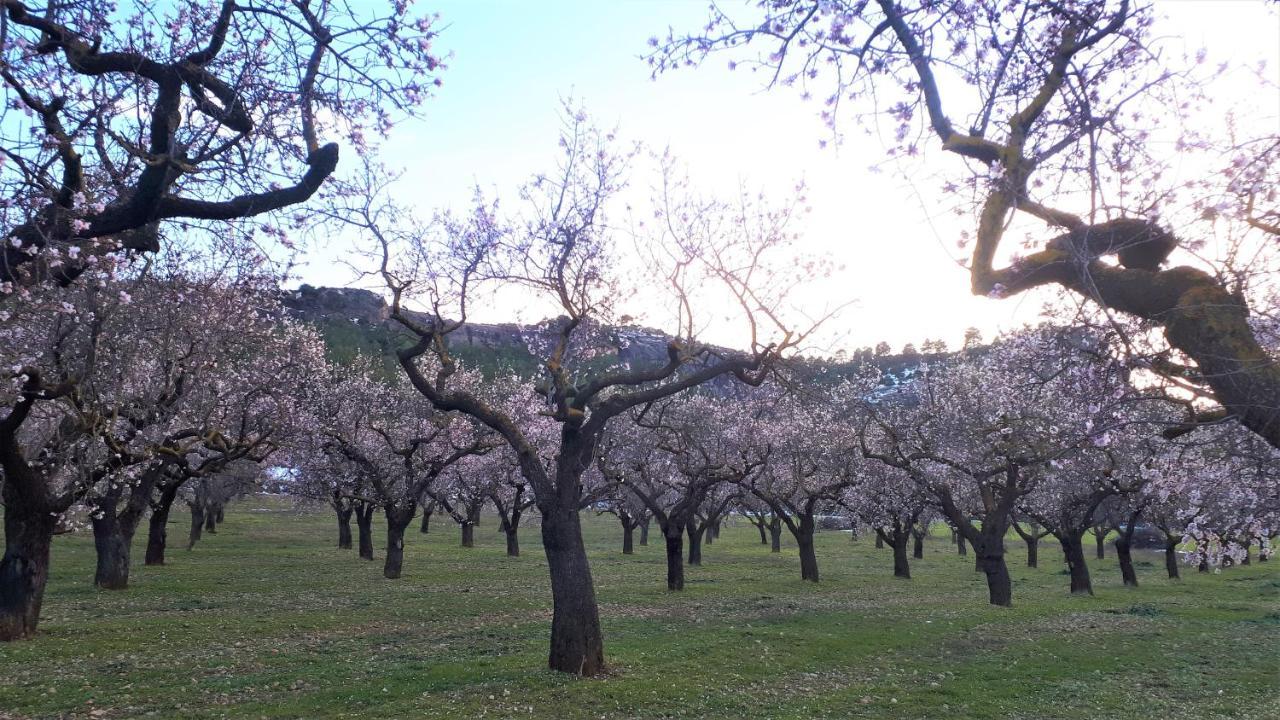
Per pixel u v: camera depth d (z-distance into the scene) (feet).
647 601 95.61
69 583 101.24
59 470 65.00
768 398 117.19
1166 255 18.92
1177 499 85.76
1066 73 20.67
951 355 118.93
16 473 61.05
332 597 93.71
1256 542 73.51
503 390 131.23
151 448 68.95
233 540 184.75
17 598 62.69
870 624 78.23
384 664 55.21
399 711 42.86
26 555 63.26
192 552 153.38
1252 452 28.96
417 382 55.52
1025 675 57.62
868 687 52.26
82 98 28.43
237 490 184.85
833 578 136.46
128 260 35.12
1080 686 54.65
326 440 116.67
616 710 44.14
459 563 144.97
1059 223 19.39
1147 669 60.95
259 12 27.81
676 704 45.62
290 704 44.16
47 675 50.70
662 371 56.13
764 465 128.47
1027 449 90.94
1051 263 18.56
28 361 51.44
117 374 66.85
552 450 131.34
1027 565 175.32
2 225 26.99
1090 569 168.04
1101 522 141.90
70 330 56.54
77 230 25.71
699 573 139.33
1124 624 83.56
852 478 128.77
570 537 53.42
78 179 26.35
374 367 137.49
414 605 87.30
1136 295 18.34
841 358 87.56
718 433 130.11
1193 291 17.60
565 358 75.41
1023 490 102.78
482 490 160.04
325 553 158.61
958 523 103.45
